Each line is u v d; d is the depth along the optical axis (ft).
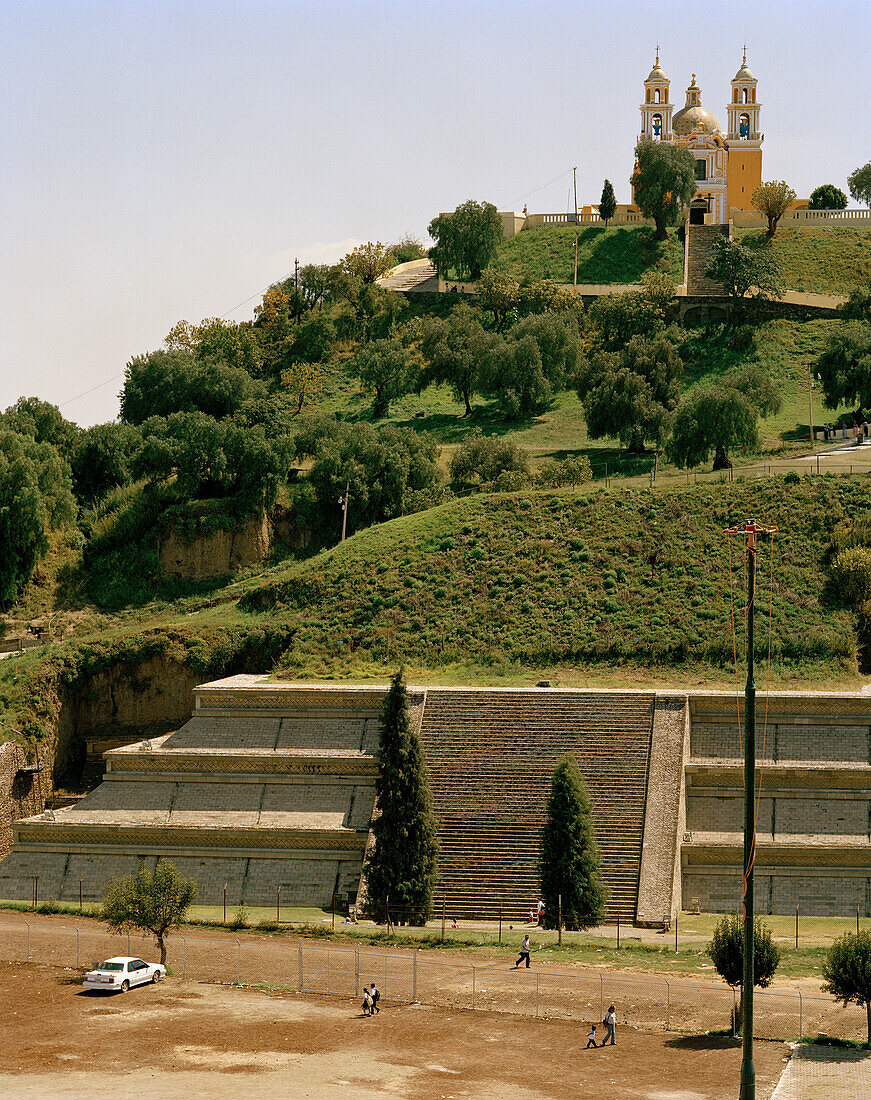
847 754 245.24
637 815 237.86
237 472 420.77
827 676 284.20
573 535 345.92
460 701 270.46
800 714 252.62
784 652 293.23
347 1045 155.74
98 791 262.88
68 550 412.36
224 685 282.97
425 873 221.46
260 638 322.75
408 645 314.35
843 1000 164.86
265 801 256.52
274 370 586.45
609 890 222.28
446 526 359.46
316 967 188.96
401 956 194.59
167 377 494.18
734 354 547.08
